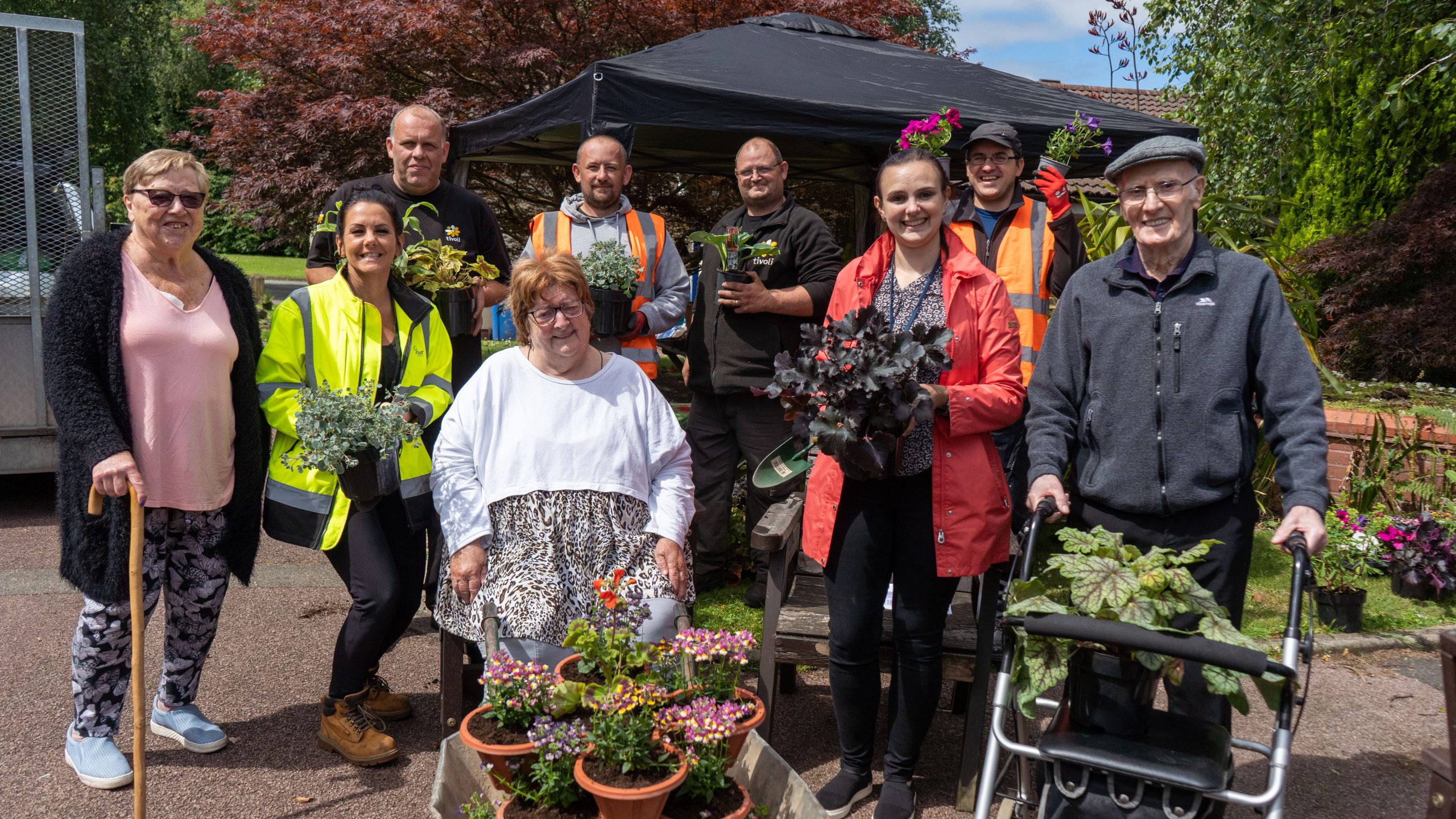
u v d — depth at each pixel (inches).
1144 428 98.6
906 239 108.2
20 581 186.7
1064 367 105.6
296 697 143.6
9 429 226.4
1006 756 117.3
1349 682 163.3
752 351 171.8
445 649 120.1
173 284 114.4
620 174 170.1
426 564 143.3
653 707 88.4
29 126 222.5
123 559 112.3
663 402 119.2
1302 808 122.8
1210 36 384.8
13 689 141.6
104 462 105.5
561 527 110.3
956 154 233.6
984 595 115.7
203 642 127.4
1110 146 181.8
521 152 303.3
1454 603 199.3
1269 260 251.9
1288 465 92.0
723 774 87.8
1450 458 233.5
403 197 158.1
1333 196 364.2
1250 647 77.8
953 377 109.3
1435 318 319.6
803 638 123.1
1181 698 98.3
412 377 128.9
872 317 99.5
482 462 113.0
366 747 123.6
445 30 394.0
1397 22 320.8
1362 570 211.9
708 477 185.5
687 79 206.8
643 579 108.4
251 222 443.5
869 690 114.0
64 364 107.8
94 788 116.6
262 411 124.3
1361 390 305.1
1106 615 83.7
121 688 120.3
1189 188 96.2
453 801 86.4
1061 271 156.0
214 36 420.5
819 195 455.2
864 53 264.2
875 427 97.7
